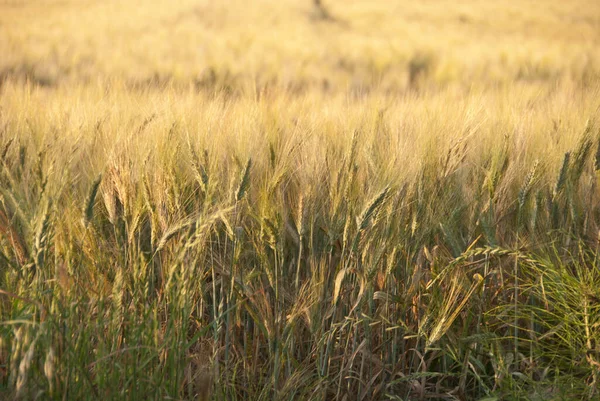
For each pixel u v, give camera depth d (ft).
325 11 86.89
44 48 45.78
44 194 6.30
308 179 8.46
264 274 9.06
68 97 11.81
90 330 6.72
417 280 8.62
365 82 41.16
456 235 9.60
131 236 7.52
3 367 6.47
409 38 64.39
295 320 8.37
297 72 42.88
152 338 6.88
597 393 7.87
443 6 94.79
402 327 8.50
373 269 8.03
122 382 6.68
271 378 8.39
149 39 55.11
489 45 59.41
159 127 8.86
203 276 8.34
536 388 8.16
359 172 8.66
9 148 8.59
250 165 7.68
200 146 8.45
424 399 9.23
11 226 7.08
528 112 11.46
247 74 41.93
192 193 8.43
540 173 9.27
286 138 9.60
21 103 10.52
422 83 39.58
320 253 9.27
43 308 5.99
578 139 9.48
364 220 7.68
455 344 8.82
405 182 8.36
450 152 9.16
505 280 9.46
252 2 88.79
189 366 8.02
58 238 7.06
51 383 5.91
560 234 9.50
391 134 9.90
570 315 8.25
